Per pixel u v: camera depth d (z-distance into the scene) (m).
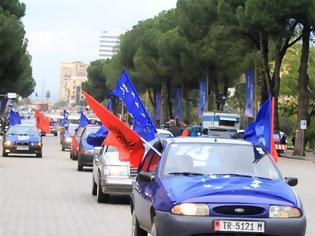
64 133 49.91
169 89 90.44
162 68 79.31
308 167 39.16
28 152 38.06
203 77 76.88
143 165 11.47
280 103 73.69
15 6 78.44
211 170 9.79
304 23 52.19
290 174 32.38
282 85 71.50
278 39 54.28
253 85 57.38
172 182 9.23
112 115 13.16
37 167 30.58
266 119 16.78
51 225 13.32
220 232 8.44
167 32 79.00
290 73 71.62
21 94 121.56
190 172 9.73
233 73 73.25
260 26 52.25
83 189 21.20
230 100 97.88
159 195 9.10
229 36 57.56
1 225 13.11
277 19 50.91
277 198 8.75
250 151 10.23
